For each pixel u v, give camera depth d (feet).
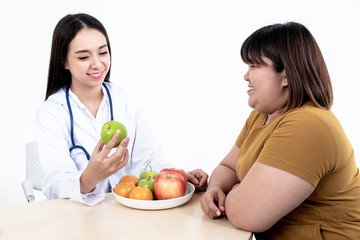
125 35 9.65
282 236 3.56
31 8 8.55
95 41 4.69
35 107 8.91
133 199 3.73
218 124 10.82
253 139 3.86
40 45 8.73
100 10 9.29
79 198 3.89
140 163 5.66
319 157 3.06
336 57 9.68
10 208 3.78
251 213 3.22
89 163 3.84
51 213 3.67
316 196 3.38
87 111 5.20
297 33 3.37
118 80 9.83
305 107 3.29
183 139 10.65
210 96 10.62
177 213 3.69
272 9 10.01
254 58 3.44
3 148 8.75
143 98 10.15
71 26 4.66
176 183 3.77
